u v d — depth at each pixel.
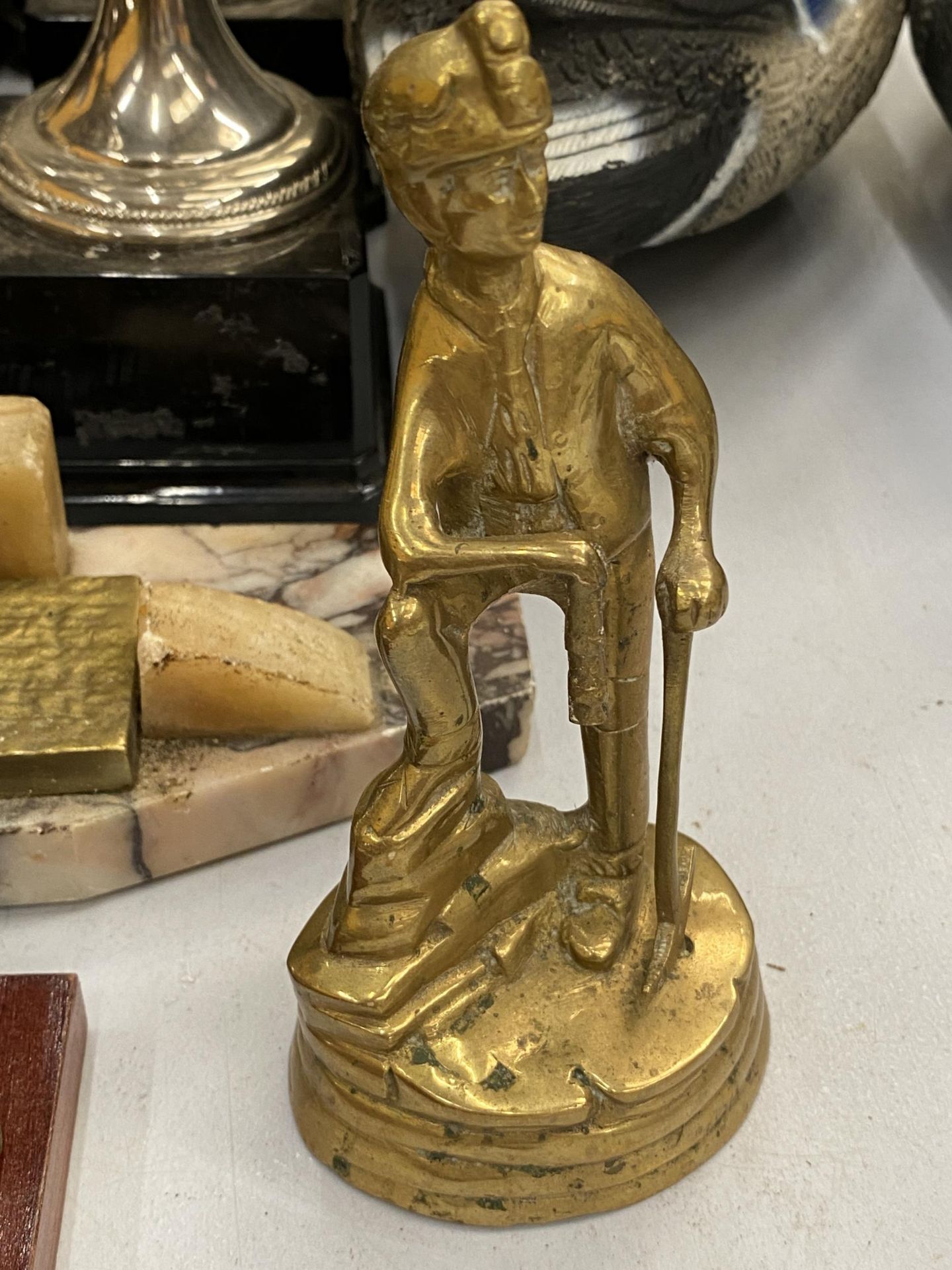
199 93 1.45
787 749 1.25
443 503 0.82
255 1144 0.99
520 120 0.68
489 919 0.94
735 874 1.15
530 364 0.76
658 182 1.51
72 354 1.42
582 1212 0.94
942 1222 0.94
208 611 1.17
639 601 0.86
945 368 1.62
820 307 1.70
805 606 1.38
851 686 1.30
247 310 1.39
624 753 0.92
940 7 1.60
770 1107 1.00
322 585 1.34
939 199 1.85
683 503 0.83
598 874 0.97
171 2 1.44
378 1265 0.93
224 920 1.14
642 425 0.81
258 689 1.14
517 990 0.93
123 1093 1.02
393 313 1.74
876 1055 1.03
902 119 1.97
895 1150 0.98
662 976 0.94
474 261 0.73
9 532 1.23
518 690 1.21
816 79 1.50
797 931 1.11
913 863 1.16
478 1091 0.89
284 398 1.45
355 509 1.47
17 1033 0.99
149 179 1.42
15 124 1.50
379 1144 0.93
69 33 1.67
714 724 1.27
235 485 1.47
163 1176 0.98
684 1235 0.94
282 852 1.19
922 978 1.08
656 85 1.43
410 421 0.77
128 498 1.46
